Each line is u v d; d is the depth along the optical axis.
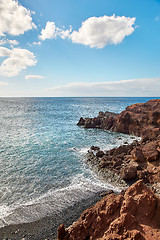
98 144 38.47
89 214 10.59
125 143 38.91
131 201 10.06
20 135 45.38
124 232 8.56
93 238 9.56
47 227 14.15
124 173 21.27
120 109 134.50
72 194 18.84
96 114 102.81
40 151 32.88
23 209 16.19
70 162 27.91
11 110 119.12
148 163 23.30
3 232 13.48
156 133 33.97
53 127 58.44
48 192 19.17
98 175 23.53
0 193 18.62
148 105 48.19
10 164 26.45
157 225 9.11
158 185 18.95
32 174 23.42
